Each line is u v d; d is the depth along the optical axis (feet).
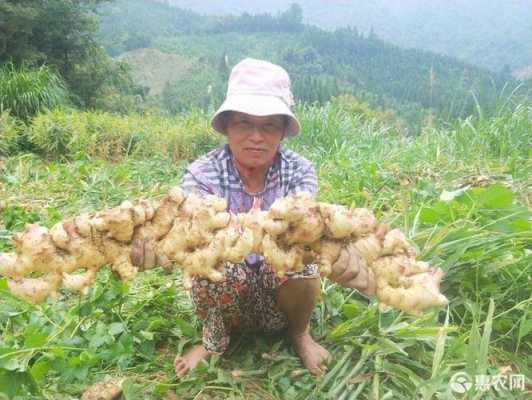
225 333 6.44
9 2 50.34
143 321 7.15
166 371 6.47
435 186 12.68
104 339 6.40
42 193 15.80
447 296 7.61
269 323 6.79
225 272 6.15
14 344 6.48
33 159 23.52
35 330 6.24
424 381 5.67
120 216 4.27
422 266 4.39
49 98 31.24
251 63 6.21
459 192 8.96
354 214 4.46
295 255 4.44
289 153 6.81
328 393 5.91
